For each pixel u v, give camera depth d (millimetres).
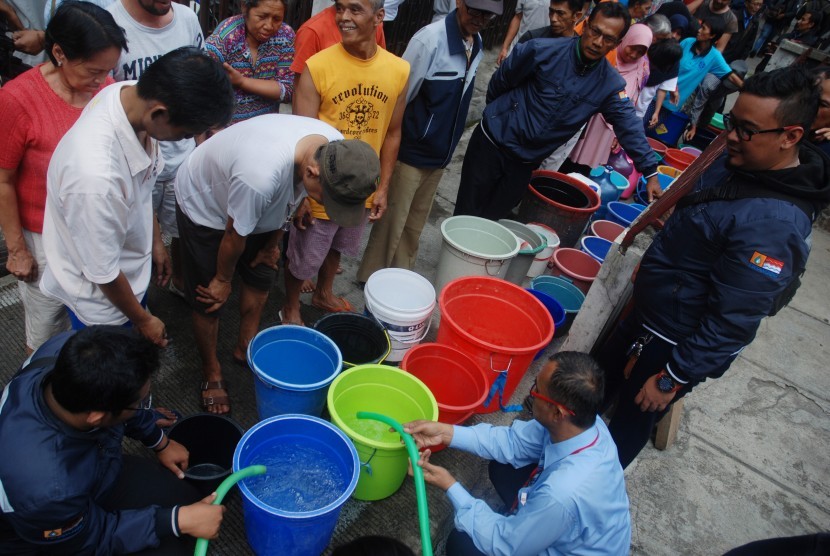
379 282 2689
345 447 1860
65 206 1488
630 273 2580
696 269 1955
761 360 3779
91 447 1330
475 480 2406
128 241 1777
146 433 1680
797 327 4234
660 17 4676
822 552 1438
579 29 3971
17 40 2238
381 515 2121
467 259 3002
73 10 1564
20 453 1216
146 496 1682
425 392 2129
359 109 2428
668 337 2090
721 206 1859
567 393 1535
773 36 9977
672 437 2924
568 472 1562
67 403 1187
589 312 2785
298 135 1791
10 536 1335
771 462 2992
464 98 2820
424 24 5363
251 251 2170
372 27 2219
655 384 2062
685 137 6340
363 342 2584
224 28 2494
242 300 2371
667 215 2891
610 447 1662
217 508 1522
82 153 1460
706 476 2818
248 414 2396
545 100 3078
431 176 3062
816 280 4934
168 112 1448
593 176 4477
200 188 1899
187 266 2111
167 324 2682
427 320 2656
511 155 3273
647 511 2564
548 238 3801
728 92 5977
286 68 2705
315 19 2545
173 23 2266
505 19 6957
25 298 1972
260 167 1689
